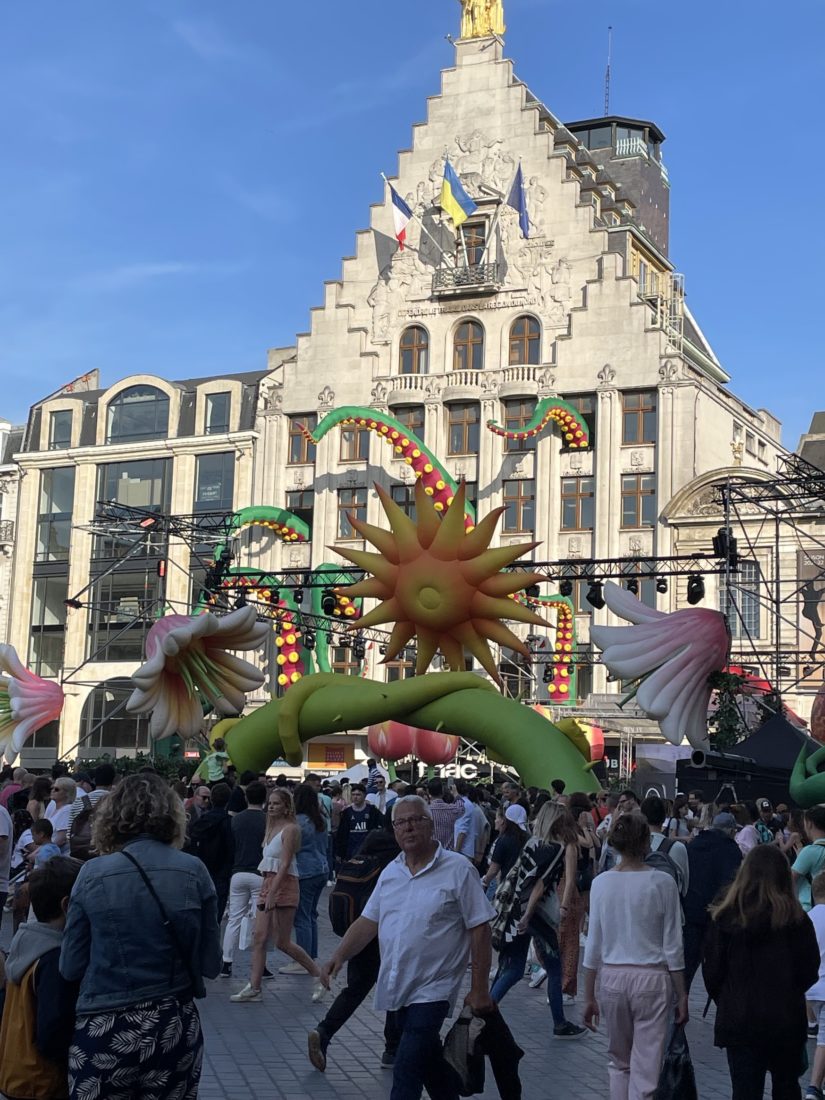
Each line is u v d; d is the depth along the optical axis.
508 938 12.17
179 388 55.84
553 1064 11.29
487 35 51.78
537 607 47.34
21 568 57.41
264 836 14.55
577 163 53.75
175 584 53.84
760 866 7.80
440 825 19.16
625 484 47.50
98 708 54.50
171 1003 6.21
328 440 52.00
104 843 6.50
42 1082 6.35
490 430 47.88
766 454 54.00
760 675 43.28
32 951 6.40
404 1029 7.71
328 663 43.41
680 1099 7.99
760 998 7.62
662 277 55.97
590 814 17.28
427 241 51.91
